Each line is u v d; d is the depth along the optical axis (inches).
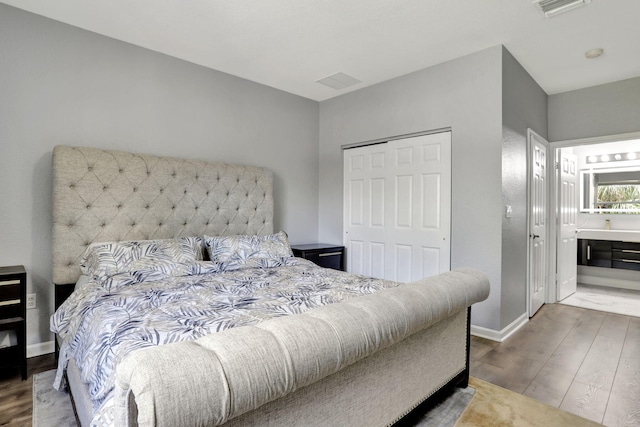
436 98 125.5
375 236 148.2
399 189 139.5
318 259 145.5
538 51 114.2
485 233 113.3
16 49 91.6
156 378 28.9
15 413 69.6
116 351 45.5
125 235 103.4
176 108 120.4
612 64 123.1
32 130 94.1
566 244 167.2
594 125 142.4
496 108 110.5
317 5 89.3
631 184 190.2
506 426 67.6
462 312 79.3
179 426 28.7
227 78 133.9
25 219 93.5
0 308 81.3
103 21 97.5
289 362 36.9
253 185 134.9
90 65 102.8
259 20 96.4
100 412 37.9
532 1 87.1
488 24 98.0
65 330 74.2
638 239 177.5
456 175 120.6
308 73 134.1
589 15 93.0
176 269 90.0
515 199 120.4
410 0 87.0
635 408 73.6
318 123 169.3
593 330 120.6
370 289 76.3
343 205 160.7
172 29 101.7
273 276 90.6
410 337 62.7
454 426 67.6
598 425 68.2
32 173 94.3
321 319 44.8
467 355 82.1
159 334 48.4
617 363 94.8
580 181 205.9
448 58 120.3
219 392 31.2
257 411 39.5
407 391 63.3
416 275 133.8
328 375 44.1
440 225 126.3
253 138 142.7
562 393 79.7
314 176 167.9
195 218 119.0
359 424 53.3
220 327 51.3
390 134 139.9
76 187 95.2
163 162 112.0
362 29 101.1
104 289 75.9
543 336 114.8
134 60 111.0
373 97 146.1
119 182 102.2
